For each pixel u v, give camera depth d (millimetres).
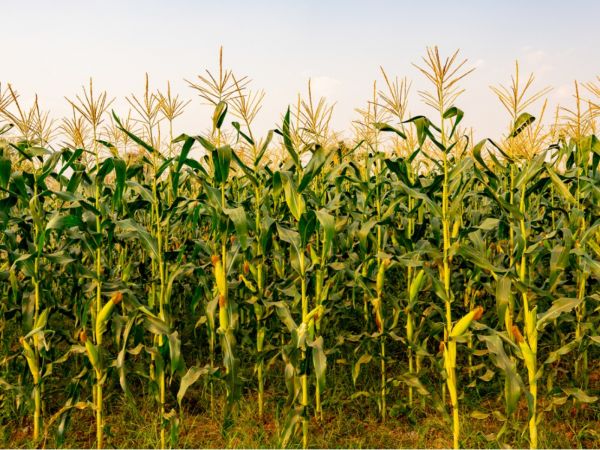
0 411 4582
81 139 4703
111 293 4051
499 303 3633
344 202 5539
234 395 3926
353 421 4660
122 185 4227
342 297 5555
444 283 4031
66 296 6348
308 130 5074
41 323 4242
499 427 4543
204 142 4121
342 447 4246
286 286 4645
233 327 4301
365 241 4473
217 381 5277
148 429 4441
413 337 4750
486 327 3576
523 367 4973
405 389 5262
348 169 5961
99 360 3928
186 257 6414
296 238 4203
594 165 4547
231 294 4508
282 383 5391
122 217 5555
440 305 5543
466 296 5707
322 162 4035
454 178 4227
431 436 4453
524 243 3799
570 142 5195
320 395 4695
